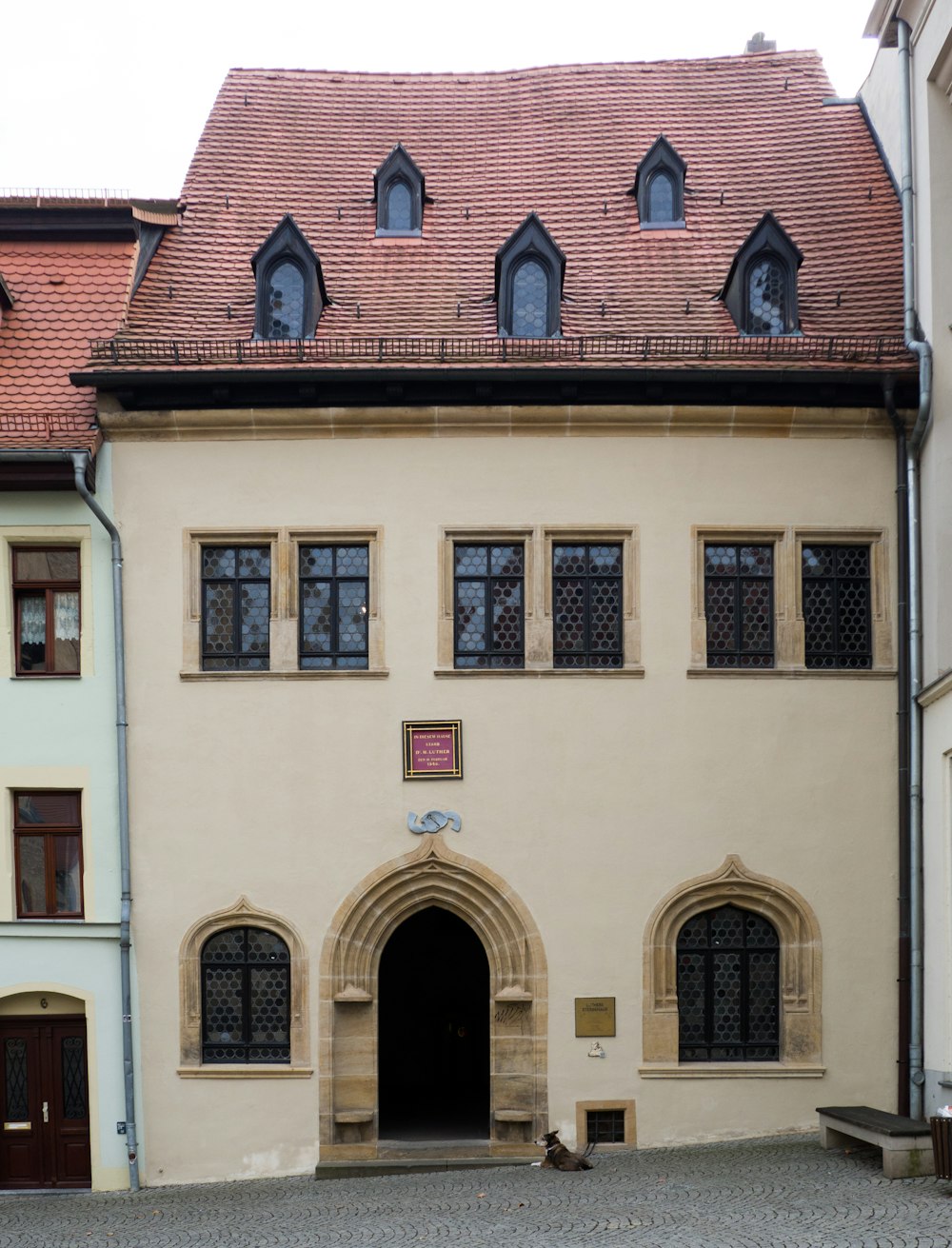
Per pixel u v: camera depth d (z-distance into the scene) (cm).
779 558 1619
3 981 1605
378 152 1933
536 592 1605
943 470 1573
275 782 1594
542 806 1586
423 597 1605
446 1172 1530
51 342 1680
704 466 1617
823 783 1595
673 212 1825
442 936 2020
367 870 1584
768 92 1983
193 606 1617
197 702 1603
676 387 1592
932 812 1541
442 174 1902
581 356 1581
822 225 1800
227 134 1931
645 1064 1563
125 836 1589
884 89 1847
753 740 1596
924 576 1597
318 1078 1569
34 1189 1595
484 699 1596
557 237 1811
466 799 1588
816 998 1576
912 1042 1552
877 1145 1440
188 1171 1569
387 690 1598
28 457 1577
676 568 1609
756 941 1603
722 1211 1232
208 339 1653
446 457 1617
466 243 1803
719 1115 1564
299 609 1620
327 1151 1564
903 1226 1139
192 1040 1580
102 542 1622
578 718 1595
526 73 2027
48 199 1731
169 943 1587
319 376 1566
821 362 1588
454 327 1672
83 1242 1276
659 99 1988
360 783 1591
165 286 1736
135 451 1625
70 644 1638
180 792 1596
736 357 1585
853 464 1623
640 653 1600
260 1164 1565
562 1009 1571
